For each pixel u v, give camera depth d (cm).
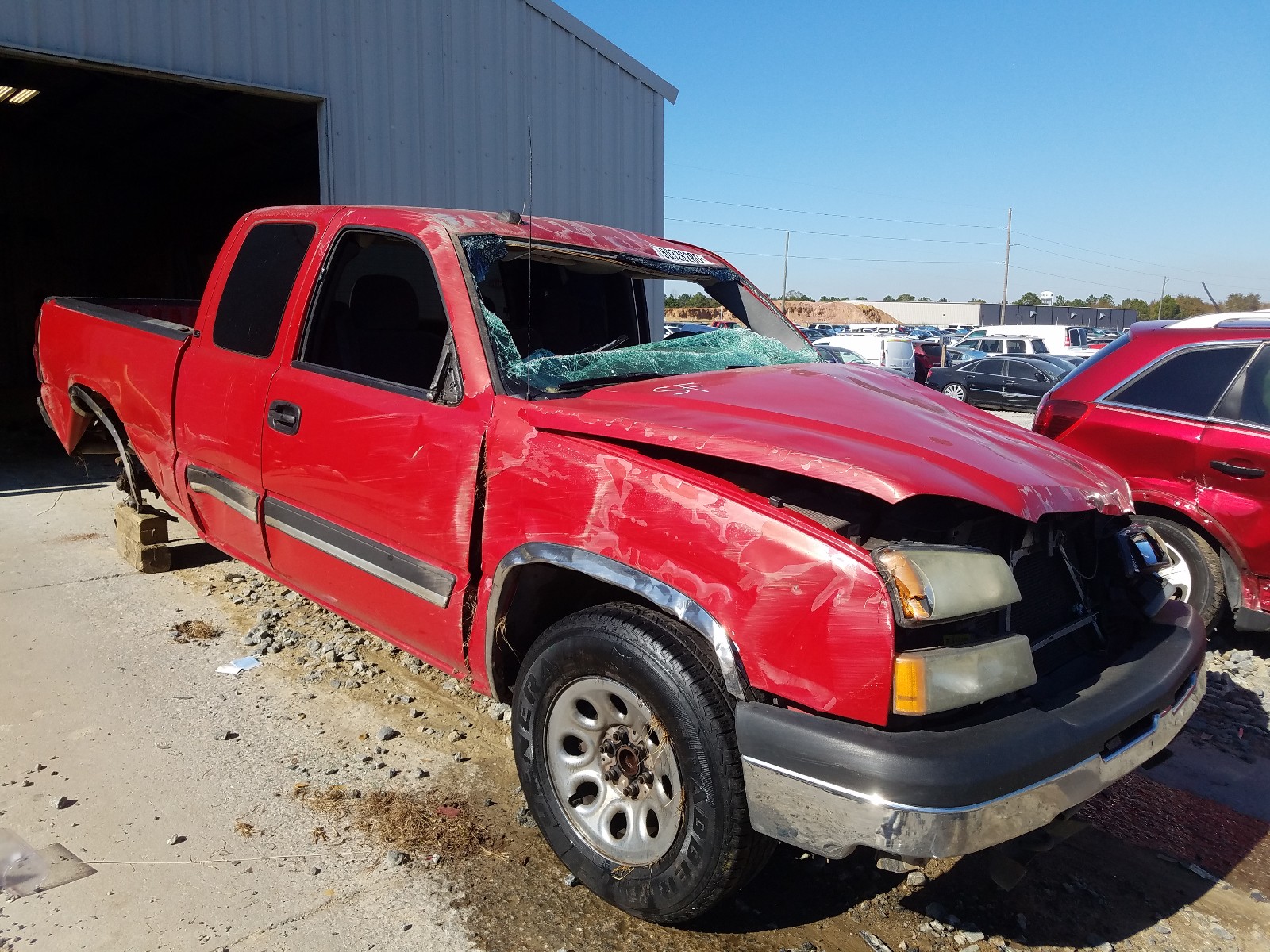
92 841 278
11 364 1658
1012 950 256
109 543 584
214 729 351
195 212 1852
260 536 374
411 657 423
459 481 283
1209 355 484
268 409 356
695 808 227
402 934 247
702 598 228
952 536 234
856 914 267
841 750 204
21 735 338
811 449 232
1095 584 282
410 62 1020
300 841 284
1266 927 275
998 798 204
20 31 776
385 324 370
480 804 310
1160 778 367
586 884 258
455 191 1069
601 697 251
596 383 306
